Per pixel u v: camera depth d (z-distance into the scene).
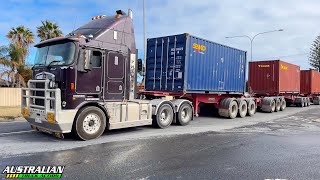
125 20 10.32
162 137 9.91
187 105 13.27
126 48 10.28
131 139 9.44
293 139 9.97
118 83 9.99
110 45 9.68
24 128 11.32
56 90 8.29
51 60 9.09
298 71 28.17
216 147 8.51
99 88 9.35
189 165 6.57
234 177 5.79
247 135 10.69
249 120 15.87
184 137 10.02
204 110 17.55
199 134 10.72
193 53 13.76
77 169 6.13
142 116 10.95
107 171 6.02
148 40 15.17
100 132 9.39
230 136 10.41
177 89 13.59
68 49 8.75
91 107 9.11
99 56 9.34
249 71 24.84
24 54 25.31
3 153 7.35
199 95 15.05
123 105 10.13
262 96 23.36
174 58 13.79
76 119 8.78
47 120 8.55
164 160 6.95
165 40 14.27
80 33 9.48
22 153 7.36
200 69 14.24
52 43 9.21
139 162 6.73
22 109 9.71
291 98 27.72
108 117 9.65
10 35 29.02
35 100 9.21
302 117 17.91
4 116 15.89
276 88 23.22
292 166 6.62
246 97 18.55
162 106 11.91
